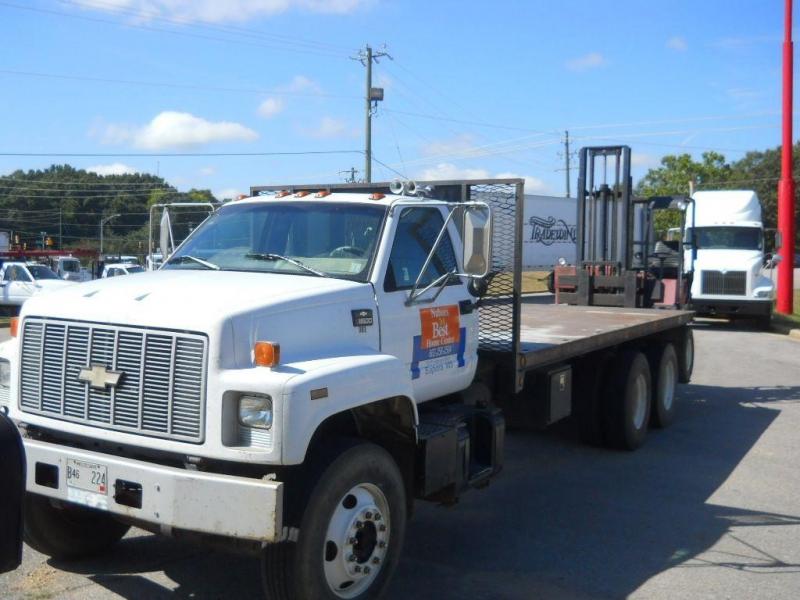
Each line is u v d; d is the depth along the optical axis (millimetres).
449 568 5562
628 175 13625
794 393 12844
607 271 13977
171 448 4207
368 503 4570
